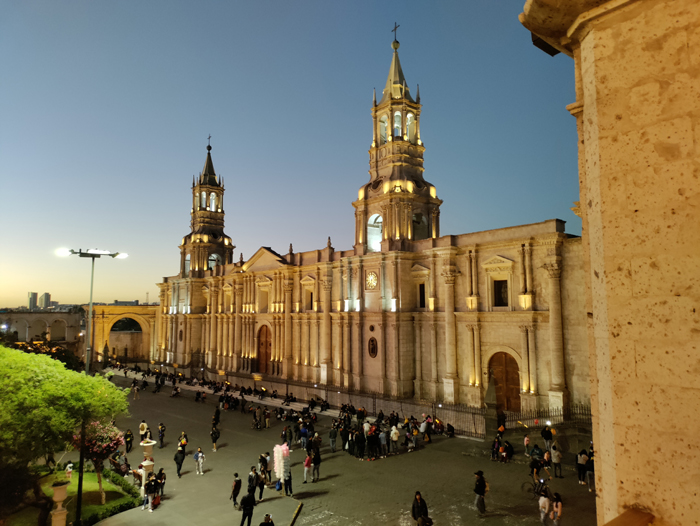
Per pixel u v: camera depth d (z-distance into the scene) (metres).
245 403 51.16
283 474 26.69
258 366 68.75
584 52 6.01
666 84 5.11
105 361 92.81
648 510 4.98
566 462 29.78
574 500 23.69
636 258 5.25
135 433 41.84
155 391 64.88
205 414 49.84
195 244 84.69
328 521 23.06
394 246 49.28
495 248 41.88
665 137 5.09
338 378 54.16
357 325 52.09
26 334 97.75
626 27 5.48
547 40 6.73
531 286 38.97
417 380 46.97
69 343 98.50
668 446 4.88
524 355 38.75
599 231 5.66
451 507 23.91
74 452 36.50
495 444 31.52
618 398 5.33
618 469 5.30
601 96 5.66
